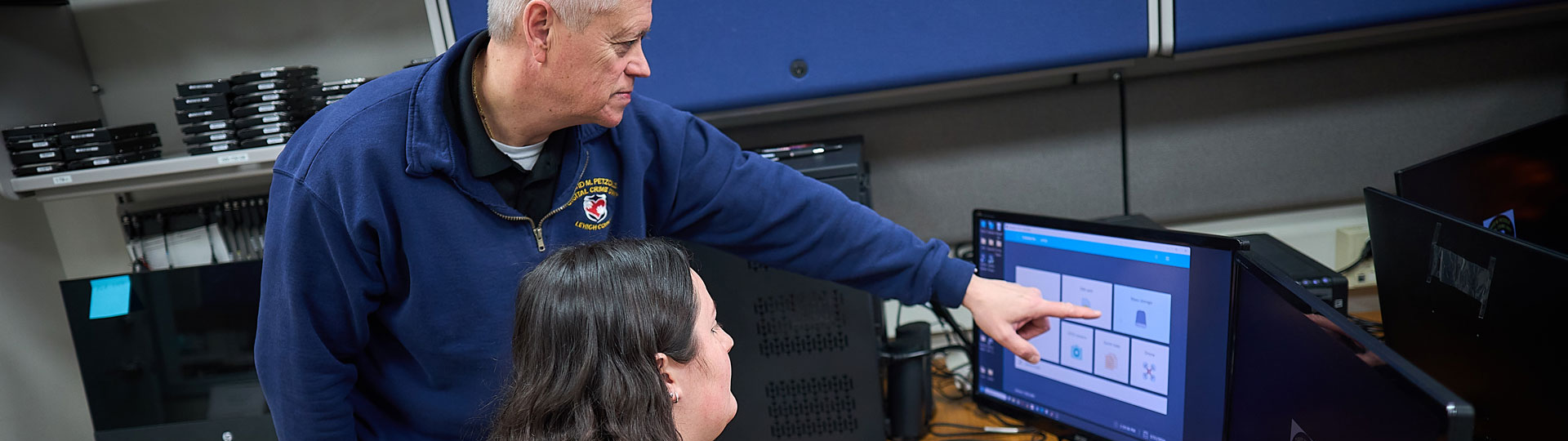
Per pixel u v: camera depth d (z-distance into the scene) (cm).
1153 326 96
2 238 145
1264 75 146
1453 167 111
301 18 144
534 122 82
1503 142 119
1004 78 130
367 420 98
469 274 86
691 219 103
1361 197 154
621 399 60
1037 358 101
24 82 134
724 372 70
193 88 121
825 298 120
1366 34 127
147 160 130
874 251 103
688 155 99
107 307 127
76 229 154
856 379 123
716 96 126
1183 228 157
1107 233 99
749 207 101
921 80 126
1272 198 153
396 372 95
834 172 118
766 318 121
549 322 62
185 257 142
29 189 123
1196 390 93
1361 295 154
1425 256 93
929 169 150
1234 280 84
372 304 88
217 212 142
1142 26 123
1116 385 102
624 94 81
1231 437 86
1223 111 148
